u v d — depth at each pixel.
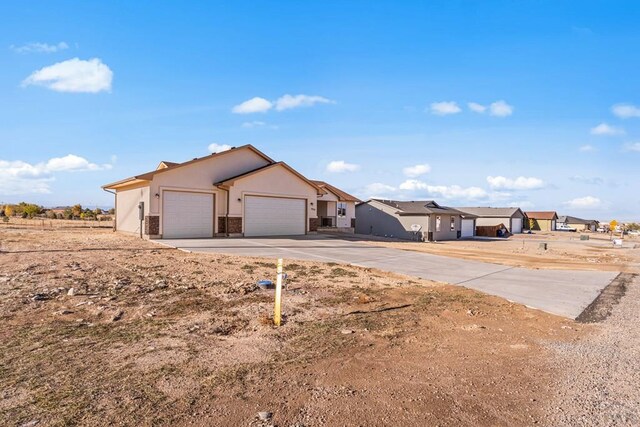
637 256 24.59
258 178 23.86
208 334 6.00
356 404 3.94
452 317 7.72
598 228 86.69
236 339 5.85
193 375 4.49
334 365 4.98
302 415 3.69
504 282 12.19
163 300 7.89
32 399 3.81
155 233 20.33
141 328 6.14
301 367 4.87
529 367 5.13
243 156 24.06
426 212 33.75
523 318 7.94
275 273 11.58
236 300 8.15
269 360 5.07
